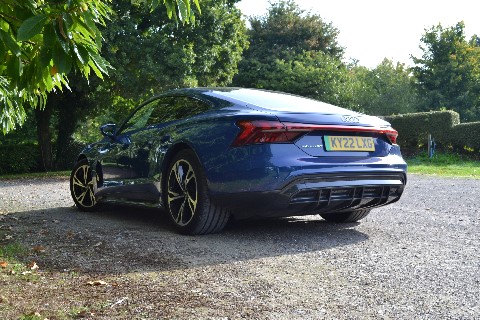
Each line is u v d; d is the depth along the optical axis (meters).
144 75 16.86
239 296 2.69
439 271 3.19
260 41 42.91
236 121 3.90
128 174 4.98
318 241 4.08
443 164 16.88
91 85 16.34
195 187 4.16
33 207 6.62
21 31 1.94
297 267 3.28
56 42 2.07
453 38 38.66
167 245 3.90
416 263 3.39
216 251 3.71
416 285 2.89
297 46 42.62
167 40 17.23
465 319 2.35
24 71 2.38
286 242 4.04
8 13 2.21
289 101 4.38
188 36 17.72
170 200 4.39
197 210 4.13
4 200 7.78
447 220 5.20
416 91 40.03
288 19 43.09
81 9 2.11
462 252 3.72
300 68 35.81
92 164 5.61
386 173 4.26
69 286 2.89
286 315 2.40
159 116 4.86
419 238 4.24
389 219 5.26
